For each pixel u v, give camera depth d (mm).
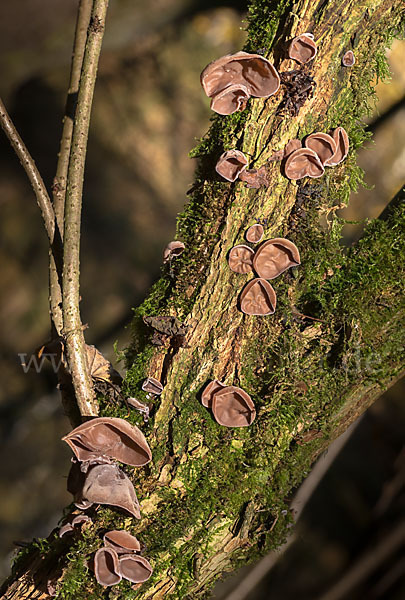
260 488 1313
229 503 1304
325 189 1322
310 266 1324
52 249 1392
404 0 1300
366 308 1314
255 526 1333
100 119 3164
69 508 1340
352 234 2402
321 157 1308
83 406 1329
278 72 1294
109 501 1269
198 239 1324
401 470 2234
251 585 1934
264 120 1297
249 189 1301
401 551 2152
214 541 1306
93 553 1282
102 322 2926
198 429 1311
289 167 1297
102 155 3129
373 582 2156
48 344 1398
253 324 1314
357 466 2438
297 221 1319
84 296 2973
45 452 2803
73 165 1330
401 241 1320
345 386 1319
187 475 1305
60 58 3389
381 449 2463
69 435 1280
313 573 2242
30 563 1326
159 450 1312
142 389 1323
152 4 3211
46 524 2662
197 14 3178
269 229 1312
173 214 3068
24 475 2725
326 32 1287
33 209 3305
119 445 1296
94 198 3094
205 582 1338
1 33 3309
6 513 2656
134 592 1287
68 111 1409
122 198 3092
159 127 3125
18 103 3346
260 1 1320
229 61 1279
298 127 1300
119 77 3205
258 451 1311
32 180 1389
